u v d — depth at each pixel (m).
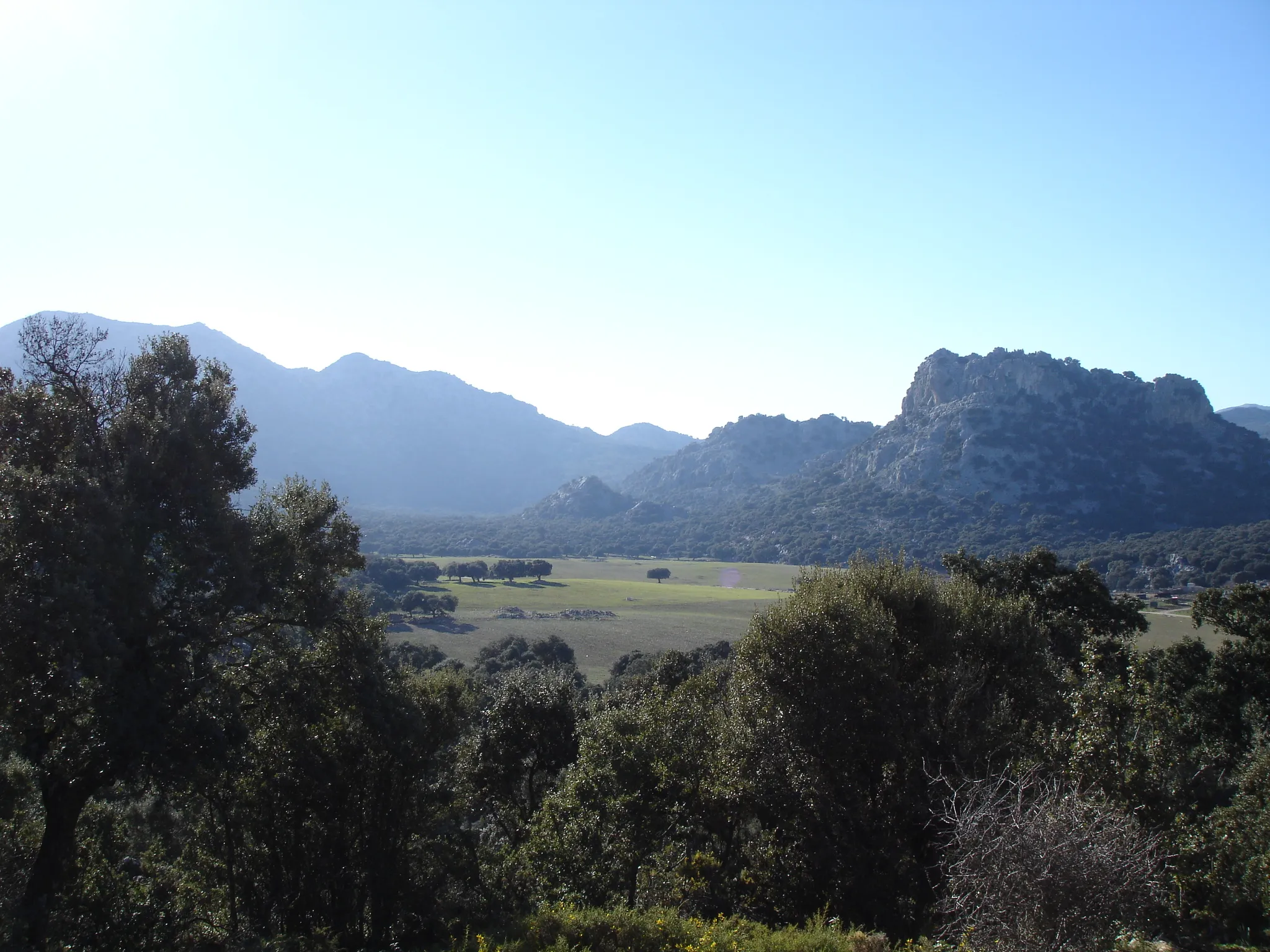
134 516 12.84
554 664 54.75
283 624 16.28
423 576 125.69
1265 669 26.33
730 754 16.31
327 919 16.58
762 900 14.74
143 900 14.72
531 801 22.38
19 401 13.73
